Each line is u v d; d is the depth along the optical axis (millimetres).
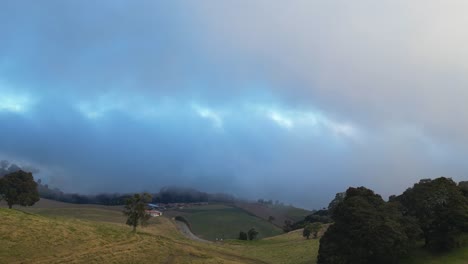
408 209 100188
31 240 77125
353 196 94688
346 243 84812
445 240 86750
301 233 188375
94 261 73562
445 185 93938
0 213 89688
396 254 82125
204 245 125625
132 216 107812
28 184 140250
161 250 89875
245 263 97562
